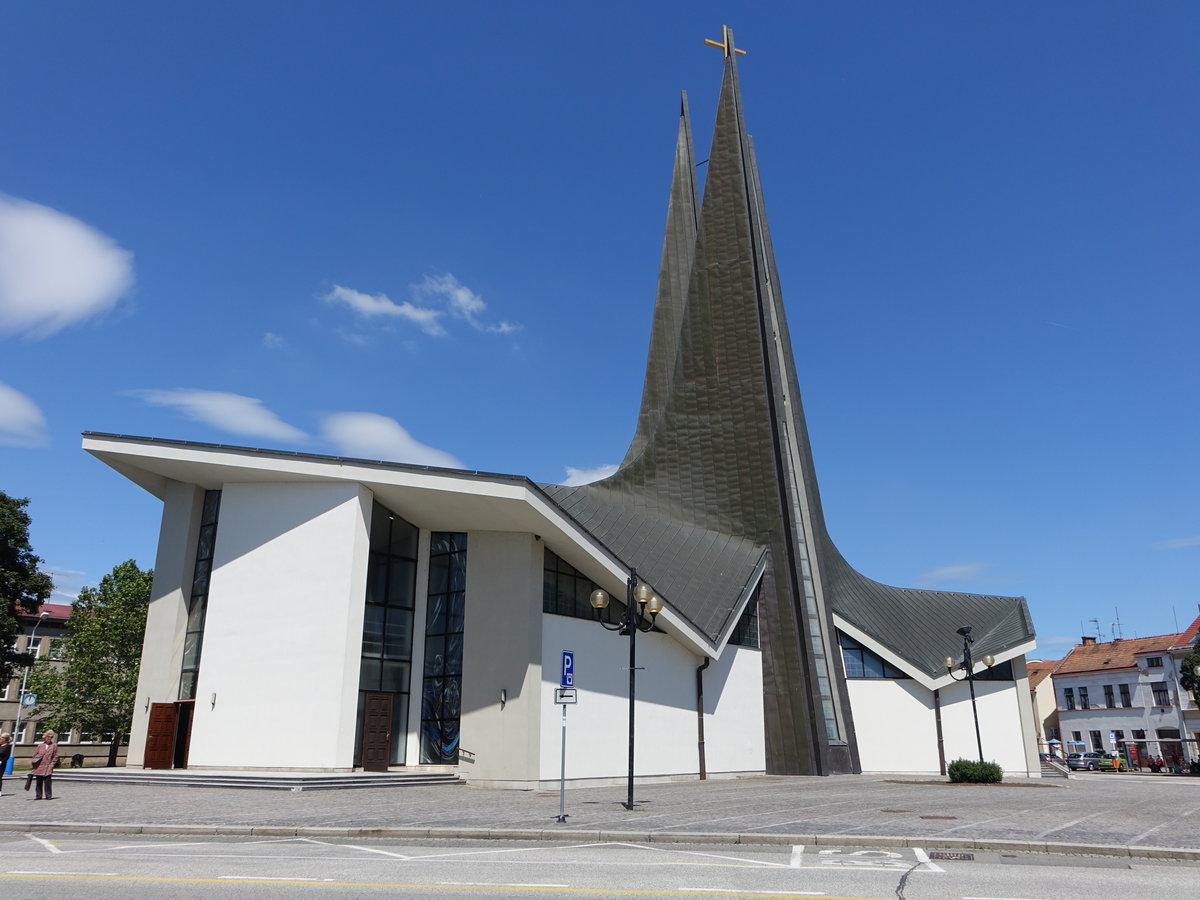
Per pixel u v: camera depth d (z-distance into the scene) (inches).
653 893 316.2
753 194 1818.4
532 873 362.0
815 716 1385.3
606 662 1080.8
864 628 1567.4
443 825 524.4
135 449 964.6
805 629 1429.6
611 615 1107.9
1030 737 1521.9
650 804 706.2
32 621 2546.8
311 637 941.8
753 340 1573.6
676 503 1529.3
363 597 962.7
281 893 309.9
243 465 968.9
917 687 1547.7
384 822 541.6
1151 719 2623.0
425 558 1074.7
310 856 413.4
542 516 963.3
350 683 932.0
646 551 1262.3
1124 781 1519.4
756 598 1432.1
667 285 1873.8
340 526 964.6
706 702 1235.2
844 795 833.5
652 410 1777.8
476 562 1041.5
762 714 1366.9
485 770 965.8
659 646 1167.6
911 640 1608.0
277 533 983.0
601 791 916.6
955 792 899.4
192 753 939.3
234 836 503.5
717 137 1696.6
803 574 1576.0
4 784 967.0
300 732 919.7
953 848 457.1
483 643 1008.9
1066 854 441.7
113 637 1883.6
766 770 1348.4
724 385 1571.1
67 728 1894.7
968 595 1786.4
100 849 440.5
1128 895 320.8
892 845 464.1
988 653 1539.1
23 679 2354.8
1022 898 313.4
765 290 1713.8
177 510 1058.1
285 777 836.0
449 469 947.3
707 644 1177.4
